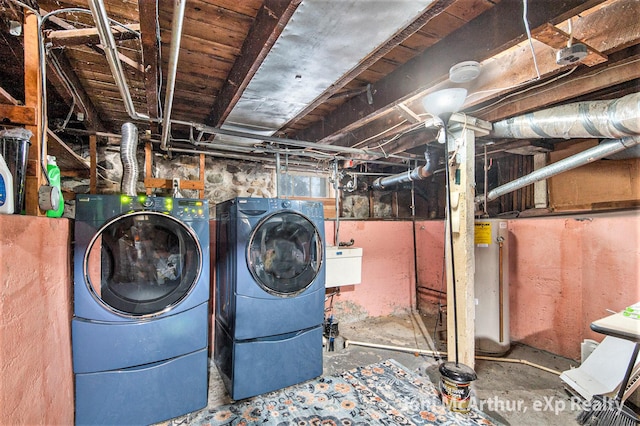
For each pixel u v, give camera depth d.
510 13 1.23
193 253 2.04
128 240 1.86
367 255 3.83
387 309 3.97
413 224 4.20
